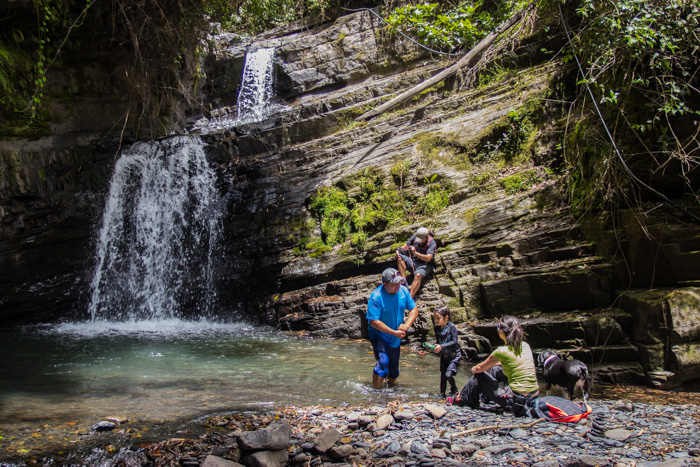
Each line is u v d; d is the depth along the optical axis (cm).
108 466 416
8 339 1035
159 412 549
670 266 765
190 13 1380
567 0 1157
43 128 1302
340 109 1538
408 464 398
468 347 870
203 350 915
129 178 1431
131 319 1336
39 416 534
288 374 734
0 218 1199
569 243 926
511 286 916
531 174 1091
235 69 1845
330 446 435
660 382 675
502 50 1361
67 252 1311
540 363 577
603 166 880
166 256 1399
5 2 1130
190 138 1514
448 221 1102
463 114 1297
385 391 643
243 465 407
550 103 1170
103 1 1303
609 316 755
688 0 816
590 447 419
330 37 1723
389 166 1256
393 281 638
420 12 1465
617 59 881
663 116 853
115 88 1460
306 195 1309
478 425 482
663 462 369
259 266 1288
